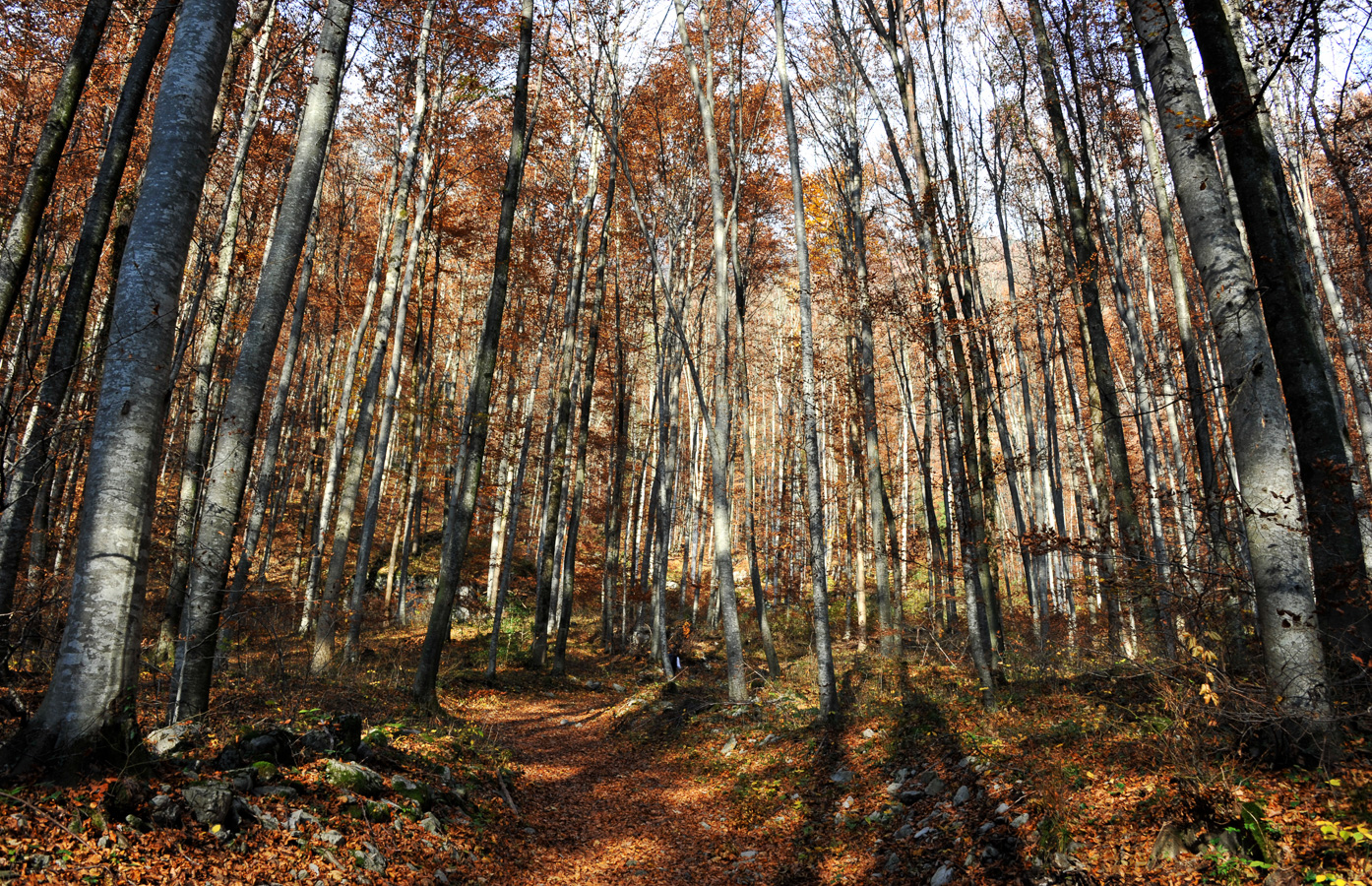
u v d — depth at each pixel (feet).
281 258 25.48
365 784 20.30
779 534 97.40
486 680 55.42
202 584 24.08
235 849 15.47
